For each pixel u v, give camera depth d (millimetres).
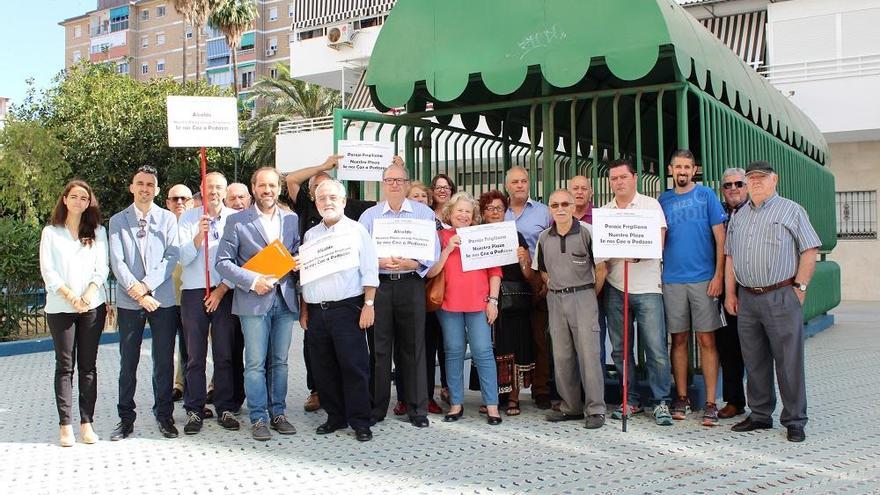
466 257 5625
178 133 5523
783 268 5164
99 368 8938
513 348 6004
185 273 5633
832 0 19219
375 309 5691
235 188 6133
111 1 75812
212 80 65375
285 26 62250
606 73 7453
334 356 5438
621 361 5918
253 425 5355
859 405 6359
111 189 25359
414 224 5555
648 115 9789
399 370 5992
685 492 4059
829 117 18000
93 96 26281
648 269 5633
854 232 19328
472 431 5492
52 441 5332
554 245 5590
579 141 9930
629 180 5562
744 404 5875
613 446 5012
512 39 6453
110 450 5070
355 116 7047
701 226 5582
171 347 5496
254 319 5367
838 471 4422
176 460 4797
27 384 7844
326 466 4621
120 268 5289
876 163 19062
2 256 10656
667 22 5895
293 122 24953
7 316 10914
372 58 7109
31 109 27672
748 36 21234
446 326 5824
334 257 5227
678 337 5770
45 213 23750
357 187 7141
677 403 5828
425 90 7434
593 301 5543
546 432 5434
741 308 5383
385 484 4238
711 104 6746
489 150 8680
